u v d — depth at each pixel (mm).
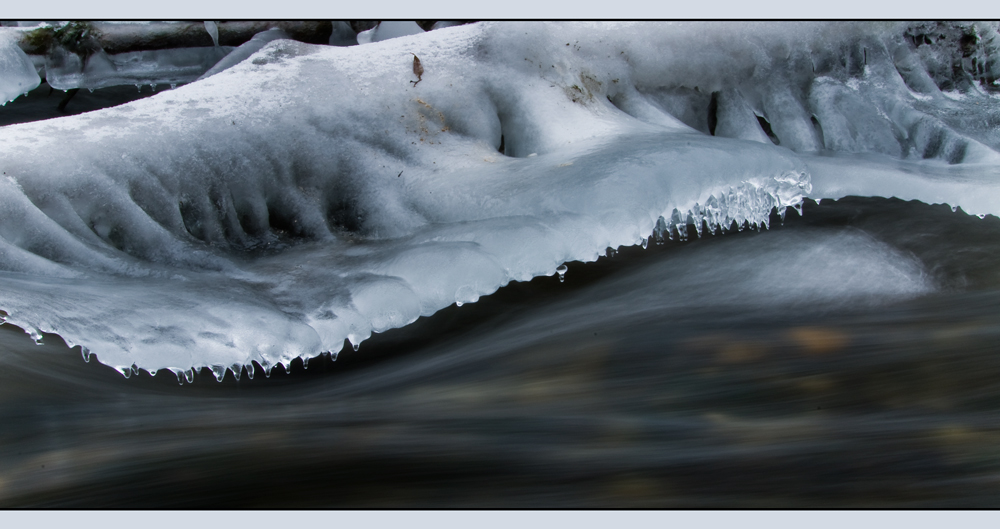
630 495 2500
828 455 2713
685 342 3523
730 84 5266
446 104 4445
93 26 6246
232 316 3191
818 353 3371
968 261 4219
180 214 3889
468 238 3582
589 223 3463
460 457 2771
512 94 4551
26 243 3537
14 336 3590
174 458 2834
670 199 3629
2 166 3656
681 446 2807
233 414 3166
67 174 3721
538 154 4375
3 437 2936
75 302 3150
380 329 3348
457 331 3879
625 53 4980
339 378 3518
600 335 3666
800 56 5379
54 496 2590
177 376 3230
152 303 3229
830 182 4766
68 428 3014
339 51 4773
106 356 2932
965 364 3238
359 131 4281
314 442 2906
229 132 4109
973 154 5094
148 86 6723
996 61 5695
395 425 3021
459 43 4766
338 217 4121
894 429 2838
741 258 4316
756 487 2568
